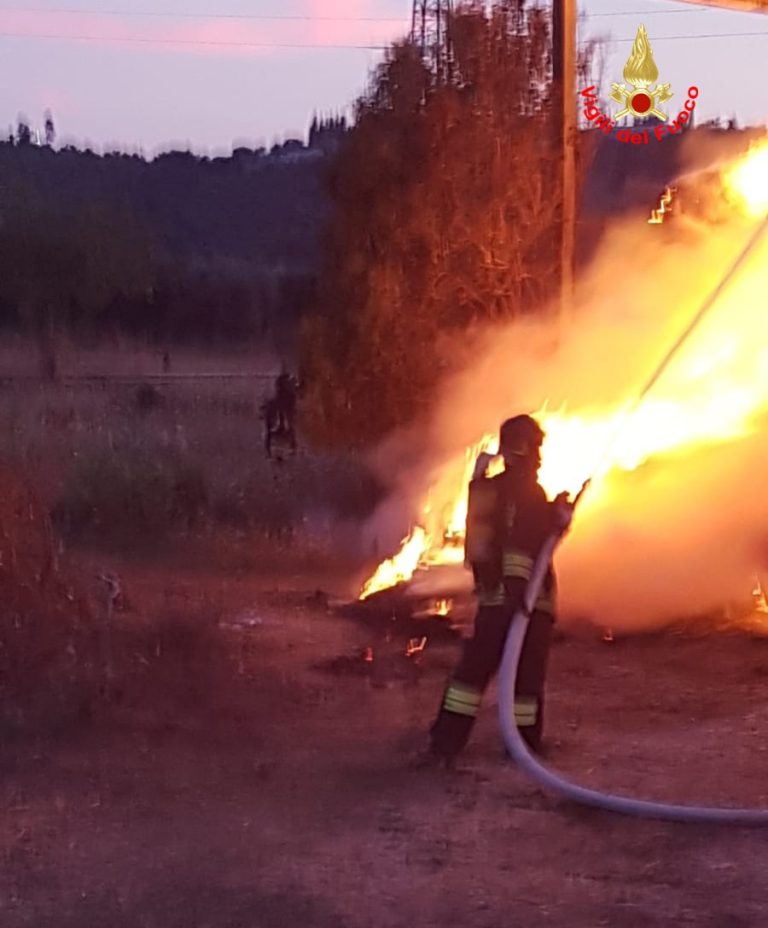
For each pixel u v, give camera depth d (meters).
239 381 43.53
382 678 11.23
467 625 12.60
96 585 12.15
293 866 7.53
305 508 20.02
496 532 9.15
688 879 7.37
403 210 19.11
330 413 19.59
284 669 11.30
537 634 9.29
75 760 9.05
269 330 55.69
